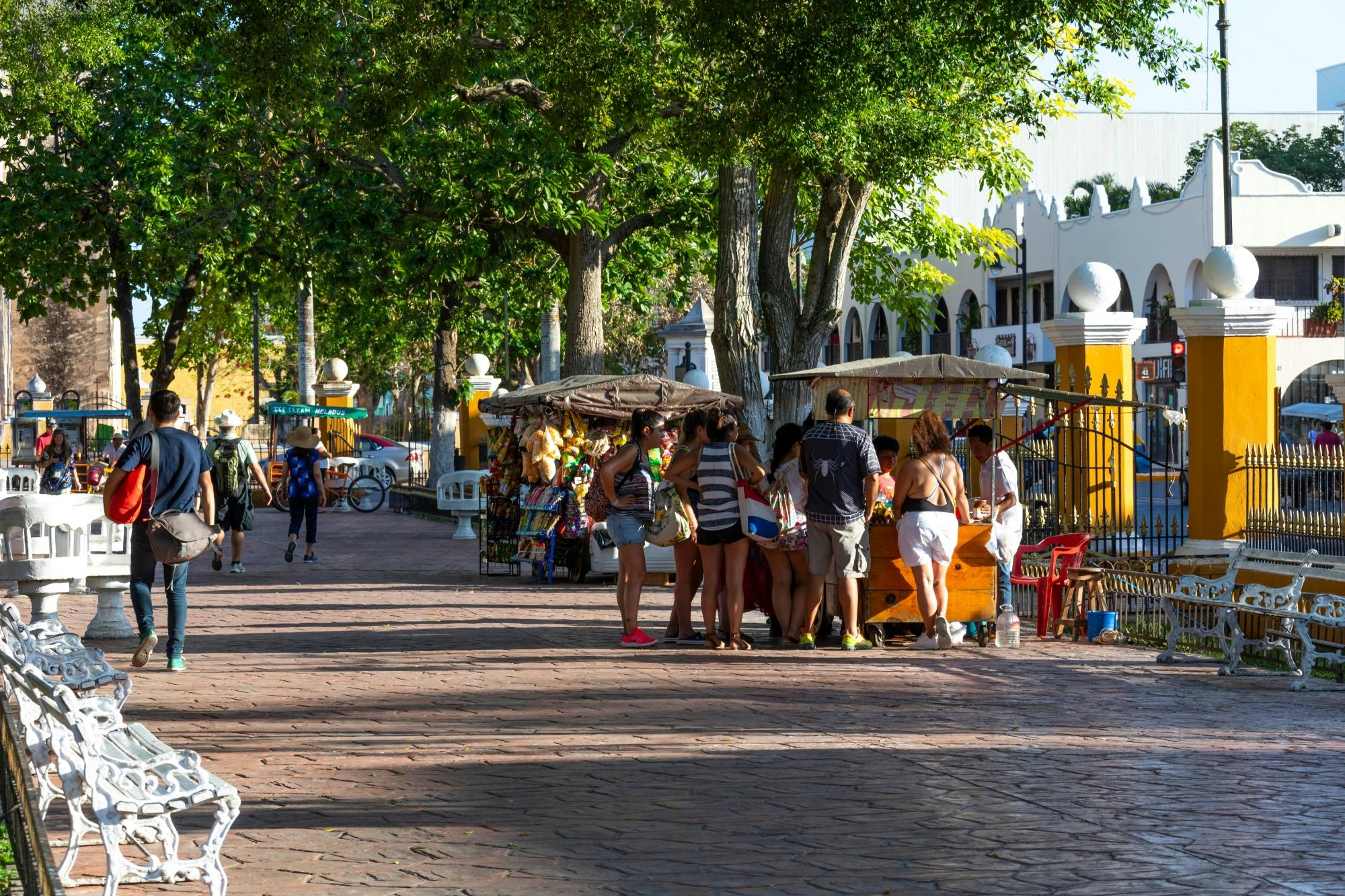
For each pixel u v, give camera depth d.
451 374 33.91
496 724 8.38
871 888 5.15
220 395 89.19
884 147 18.23
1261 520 14.55
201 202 27.83
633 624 11.84
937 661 11.09
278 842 5.79
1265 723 8.59
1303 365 45.53
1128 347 16.80
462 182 22.62
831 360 72.19
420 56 18.94
